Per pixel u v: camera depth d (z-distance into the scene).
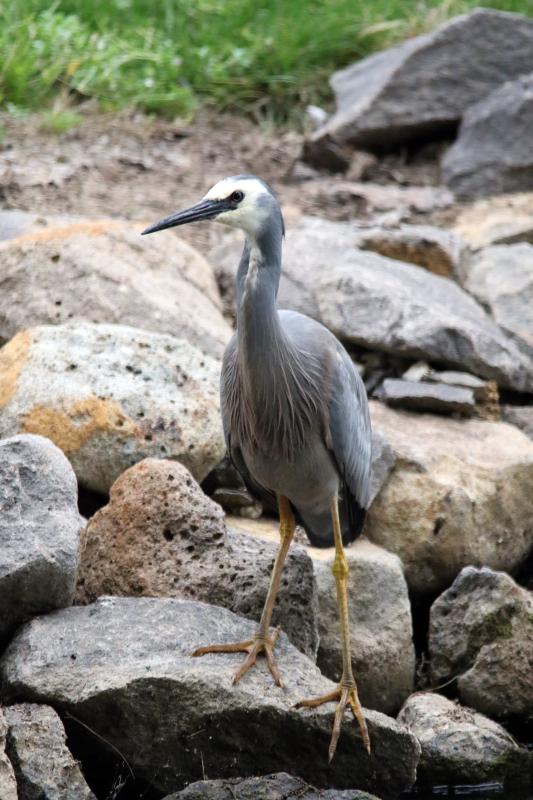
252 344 8.69
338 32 21.38
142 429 10.90
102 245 13.20
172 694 8.38
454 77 19.42
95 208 16.38
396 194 17.89
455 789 9.76
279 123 20.27
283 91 20.56
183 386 11.28
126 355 11.34
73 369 11.11
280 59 20.84
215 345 12.60
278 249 8.70
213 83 20.47
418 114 19.19
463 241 16.00
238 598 9.48
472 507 11.82
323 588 10.51
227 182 8.62
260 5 21.89
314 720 8.51
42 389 10.98
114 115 19.45
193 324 12.68
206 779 8.55
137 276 13.00
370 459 9.95
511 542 12.27
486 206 17.94
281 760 8.61
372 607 10.67
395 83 19.19
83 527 10.18
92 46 20.27
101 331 11.52
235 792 8.33
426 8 22.48
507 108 18.55
